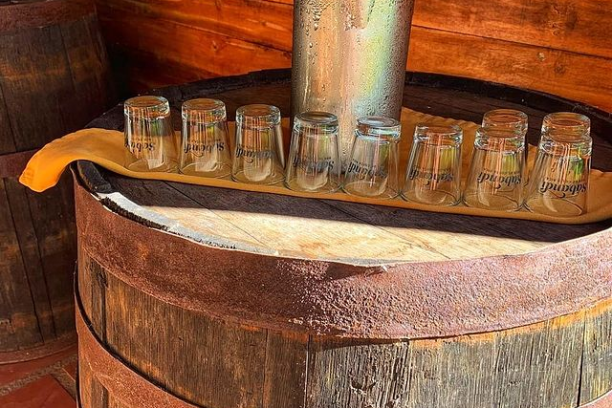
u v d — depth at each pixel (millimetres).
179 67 1741
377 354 760
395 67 946
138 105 936
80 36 1441
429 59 1271
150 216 802
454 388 771
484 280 751
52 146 964
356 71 929
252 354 778
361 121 907
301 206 892
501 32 1182
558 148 871
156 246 789
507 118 942
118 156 962
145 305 820
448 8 1226
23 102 1377
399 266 742
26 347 1513
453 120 1070
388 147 900
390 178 910
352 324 750
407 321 750
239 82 1201
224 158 957
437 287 748
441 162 891
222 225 849
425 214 882
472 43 1215
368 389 768
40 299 1492
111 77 1543
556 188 877
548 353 786
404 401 770
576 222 862
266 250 758
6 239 1427
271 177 937
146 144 944
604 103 1109
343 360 763
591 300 785
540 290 764
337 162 925
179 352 808
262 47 1500
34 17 1366
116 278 844
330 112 947
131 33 1852
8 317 1478
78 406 997
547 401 800
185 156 949
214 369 795
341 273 743
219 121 944
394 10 920
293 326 757
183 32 1687
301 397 775
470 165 914
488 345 768
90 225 853
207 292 773
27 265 1461
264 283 755
